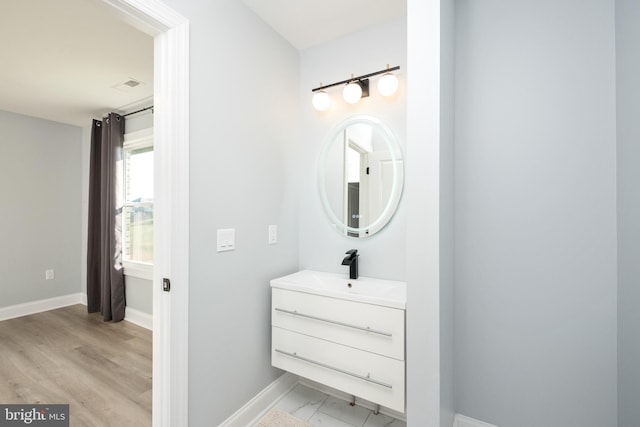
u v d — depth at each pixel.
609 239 1.28
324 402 1.92
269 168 1.90
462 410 1.61
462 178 1.59
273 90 1.93
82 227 4.06
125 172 3.45
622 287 1.24
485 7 1.53
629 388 1.20
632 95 1.18
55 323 3.28
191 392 1.38
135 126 3.33
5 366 2.37
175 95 1.30
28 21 1.81
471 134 1.57
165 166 1.30
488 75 1.53
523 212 1.46
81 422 1.76
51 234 3.77
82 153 4.06
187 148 1.34
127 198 3.46
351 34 2.00
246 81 1.71
